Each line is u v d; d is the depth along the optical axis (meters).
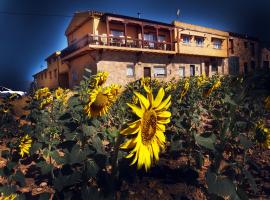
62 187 2.71
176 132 5.07
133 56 27.06
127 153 2.91
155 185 3.87
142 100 1.69
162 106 1.78
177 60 31.30
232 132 3.34
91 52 25.17
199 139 2.46
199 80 11.95
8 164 3.60
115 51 25.75
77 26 28.78
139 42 27.97
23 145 4.04
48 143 4.28
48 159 5.33
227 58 38.72
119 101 8.12
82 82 3.66
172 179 4.09
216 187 2.13
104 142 6.23
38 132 5.18
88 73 3.77
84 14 26.50
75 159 2.84
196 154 4.63
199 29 33.66
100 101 3.31
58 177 2.76
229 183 2.14
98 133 3.31
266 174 4.45
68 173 2.86
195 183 4.00
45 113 5.89
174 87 9.82
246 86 2.92
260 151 5.41
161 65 29.64
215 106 9.16
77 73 28.66
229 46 40.31
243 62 41.94
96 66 24.61
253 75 3.40
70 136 3.23
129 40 27.61
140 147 1.69
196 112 5.89
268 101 4.50
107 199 2.34
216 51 36.12
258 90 5.13
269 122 6.91
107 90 3.38
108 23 25.19
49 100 5.90
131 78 26.70
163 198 3.58
